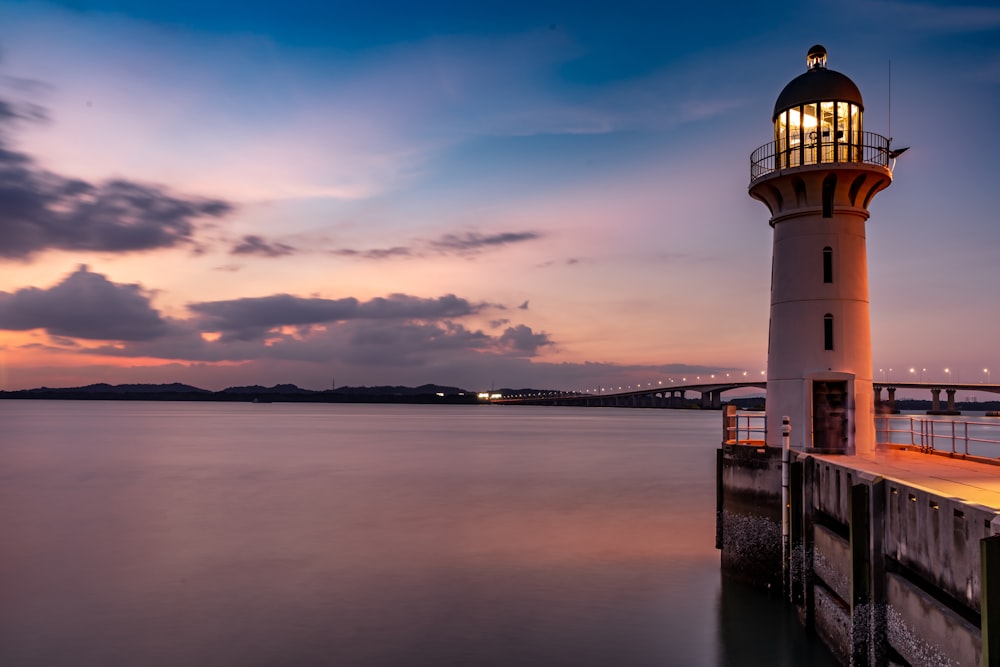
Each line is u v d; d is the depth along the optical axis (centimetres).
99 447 9744
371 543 3447
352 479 6075
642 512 4306
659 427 19012
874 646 1584
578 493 5156
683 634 2178
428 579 2792
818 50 2684
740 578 2427
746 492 2420
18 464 7306
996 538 1054
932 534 1348
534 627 2256
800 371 2553
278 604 2502
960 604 1330
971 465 2117
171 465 7262
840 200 2561
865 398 2550
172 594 2616
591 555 3169
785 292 2623
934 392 14662
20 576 2870
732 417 2670
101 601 2542
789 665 1941
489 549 3300
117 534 3694
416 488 5447
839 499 1873
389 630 2238
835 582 1889
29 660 2020
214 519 4119
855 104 2550
